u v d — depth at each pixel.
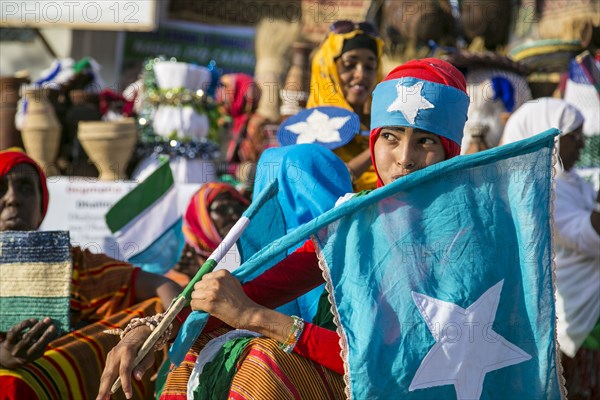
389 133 2.94
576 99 6.16
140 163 6.58
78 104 6.66
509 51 7.22
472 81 5.89
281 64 8.63
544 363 2.67
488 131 5.69
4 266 3.80
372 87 4.97
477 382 2.65
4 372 3.49
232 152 6.85
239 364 2.81
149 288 3.96
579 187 5.37
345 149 4.66
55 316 3.75
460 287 2.67
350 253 2.72
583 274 5.13
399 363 2.62
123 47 10.32
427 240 2.71
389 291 2.68
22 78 6.54
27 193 4.11
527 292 2.70
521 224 2.72
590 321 5.12
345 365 2.64
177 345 2.76
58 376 3.56
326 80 4.94
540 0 7.05
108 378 2.75
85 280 3.92
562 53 6.68
